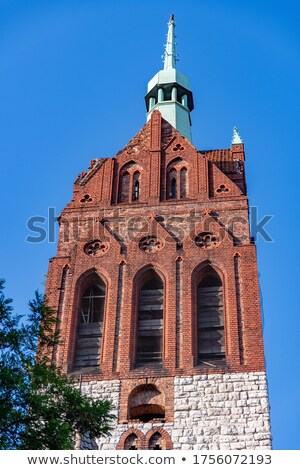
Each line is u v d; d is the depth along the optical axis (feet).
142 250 179.93
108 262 178.29
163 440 148.46
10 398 108.17
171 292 171.32
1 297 114.21
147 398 156.15
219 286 173.68
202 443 147.43
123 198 194.39
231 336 162.50
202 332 165.68
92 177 198.59
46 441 108.99
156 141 204.95
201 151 220.02
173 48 262.06
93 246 182.19
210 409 151.94
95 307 174.50
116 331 166.50
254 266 173.78
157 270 176.24
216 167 196.65
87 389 157.17
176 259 176.96
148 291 174.40
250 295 168.96
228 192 190.19
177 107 241.96
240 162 210.18
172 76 248.73
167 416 151.64
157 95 246.68
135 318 168.55
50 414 110.11
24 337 113.60
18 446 108.47
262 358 158.40
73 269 178.09
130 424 151.02
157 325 168.04
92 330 168.96
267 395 153.28
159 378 157.48
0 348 111.96
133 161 201.98
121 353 162.61
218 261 175.52
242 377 155.94
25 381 109.60
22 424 108.37
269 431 148.05
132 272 175.83
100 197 193.26
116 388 156.97
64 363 162.30
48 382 115.96
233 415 150.71
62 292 174.91
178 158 200.85
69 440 113.91
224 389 154.51
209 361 160.25
